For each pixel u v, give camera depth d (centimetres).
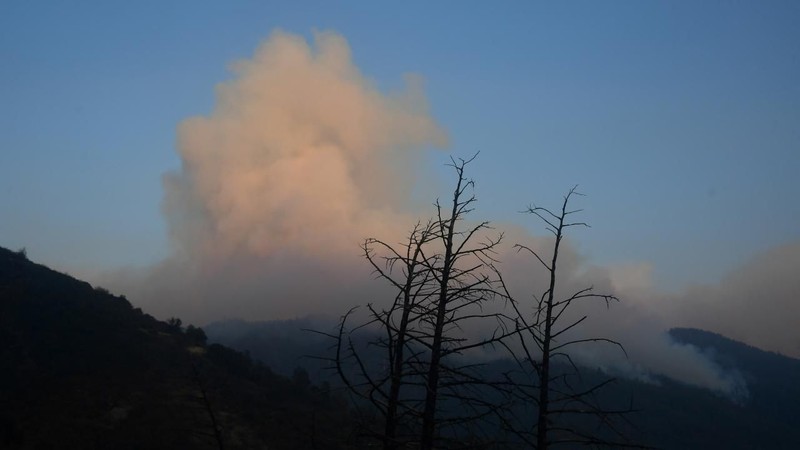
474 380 1207
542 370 1250
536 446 1202
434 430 1208
